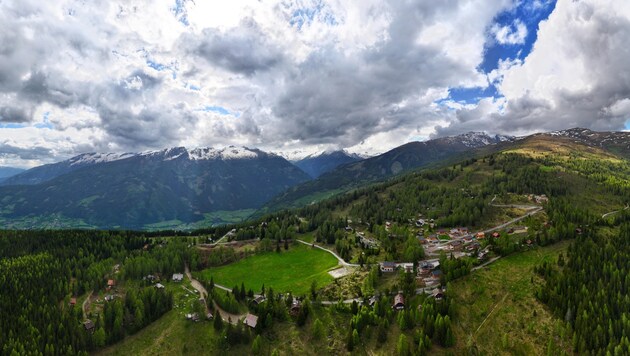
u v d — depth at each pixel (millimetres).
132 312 176500
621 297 156625
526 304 164000
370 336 154375
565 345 143125
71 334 157375
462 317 162000
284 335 159625
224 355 152000
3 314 167250
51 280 198875
